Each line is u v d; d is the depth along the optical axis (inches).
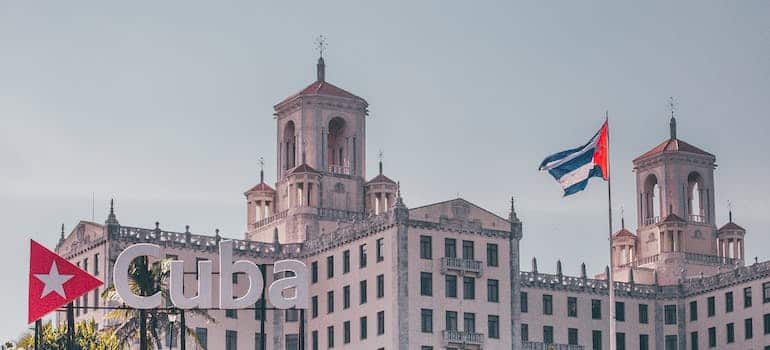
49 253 6136.8
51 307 6117.1
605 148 5984.3
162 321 7682.1
